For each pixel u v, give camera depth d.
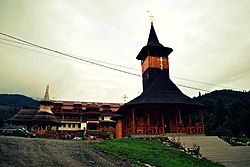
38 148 15.76
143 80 40.06
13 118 53.06
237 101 56.47
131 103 31.48
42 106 55.34
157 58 38.28
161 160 15.76
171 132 32.38
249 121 50.06
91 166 12.34
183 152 20.19
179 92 34.50
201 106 31.92
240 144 25.22
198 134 29.98
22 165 11.12
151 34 41.09
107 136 54.09
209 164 17.64
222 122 57.84
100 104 80.56
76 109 76.38
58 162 12.43
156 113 33.31
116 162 13.83
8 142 16.36
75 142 20.86
